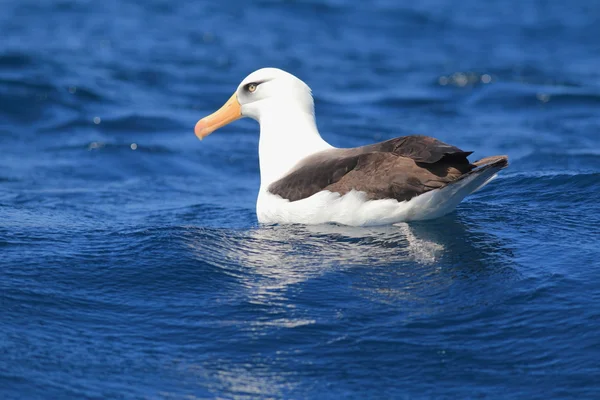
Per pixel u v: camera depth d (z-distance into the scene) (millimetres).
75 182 19234
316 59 34281
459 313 9969
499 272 10953
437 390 8664
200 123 15258
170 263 11766
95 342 9617
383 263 11438
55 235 13305
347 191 12641
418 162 12211
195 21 40344
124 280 11234
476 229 12617
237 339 9625
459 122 25438
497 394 8555
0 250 12328
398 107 27484
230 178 20234
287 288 10797
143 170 20641
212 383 8836
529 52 36469
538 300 10125
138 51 34062
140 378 8906
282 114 14383
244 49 35531
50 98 25750
